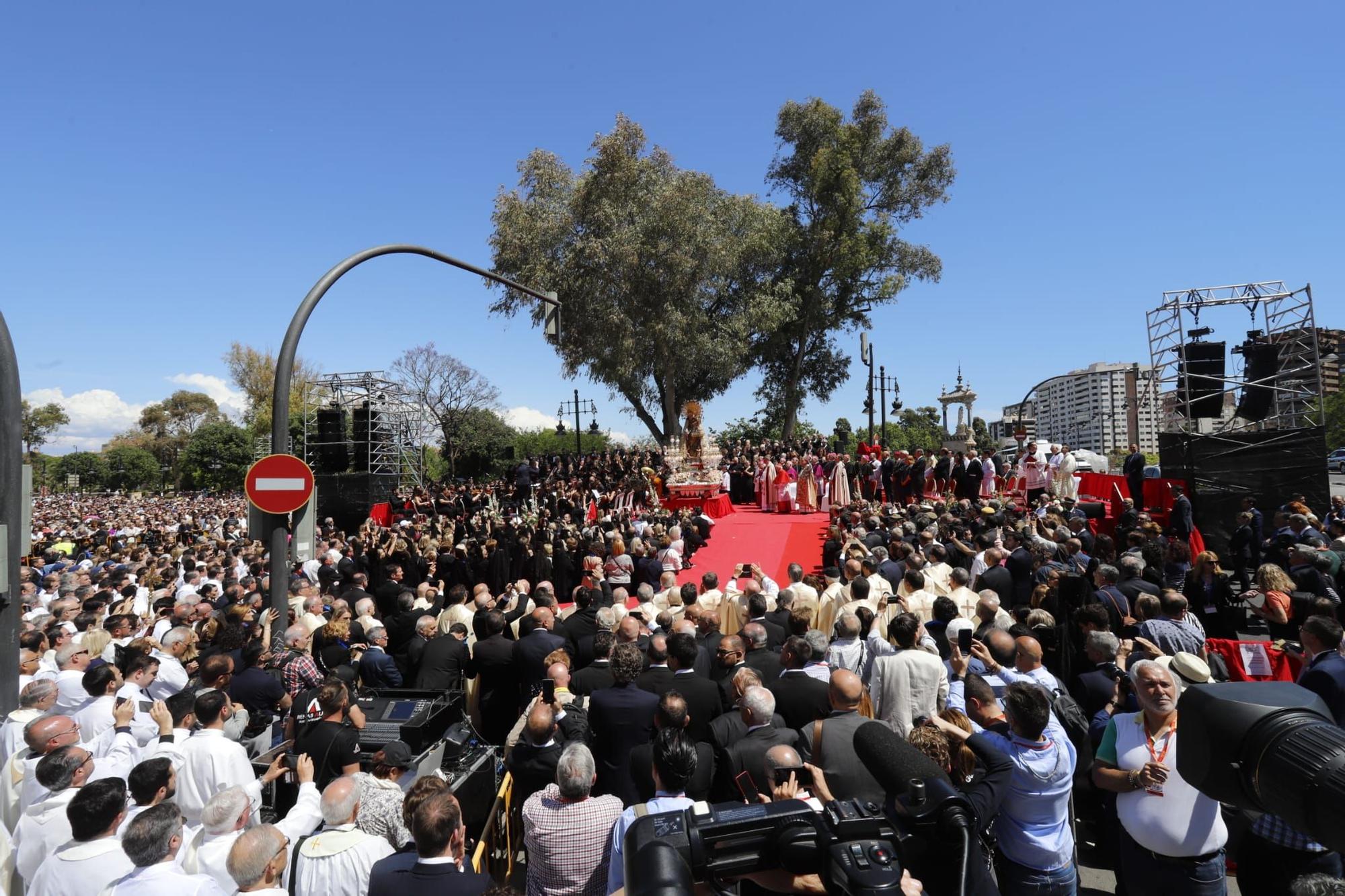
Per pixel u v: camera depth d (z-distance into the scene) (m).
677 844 2.29
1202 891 3.72
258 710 6.72
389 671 7.27
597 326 33.91
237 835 4.16
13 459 5.70
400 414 33.84
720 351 35.28
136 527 28.72
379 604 11.14
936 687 5.55
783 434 41.59
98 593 10.21
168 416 97.94
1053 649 6.68
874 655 6.32
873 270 41.28
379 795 4.54
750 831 2.38
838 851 2.17
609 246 33.38
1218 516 16.06
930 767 2.76
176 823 3.73
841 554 13.12
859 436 54.81
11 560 5.70
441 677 7.30
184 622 9.29
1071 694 6.75
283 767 5.20
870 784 4.05
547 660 6.66
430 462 65.94
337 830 4.05
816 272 39.69
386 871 3.60
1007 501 18.03
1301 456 15.30
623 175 34.41
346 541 20.42
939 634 7.15
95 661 7.60
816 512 23.38
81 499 62.97
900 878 2.12
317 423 32.22
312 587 11.03
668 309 33.81
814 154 39.03
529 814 4.20
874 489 23.50
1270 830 3.94
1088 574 8.96
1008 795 3.88
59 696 6.69
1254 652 6.81
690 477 24.34
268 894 3.49
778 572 16.34
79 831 4.00
